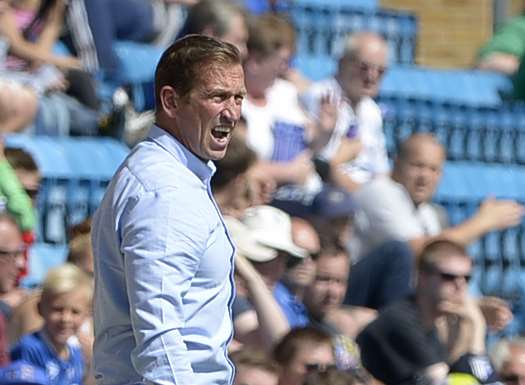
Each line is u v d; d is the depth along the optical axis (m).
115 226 13.77
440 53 45.00
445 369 23.91
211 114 13.96
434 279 23.98
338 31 40.16
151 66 33.22
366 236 27.20
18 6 31.67
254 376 20.00
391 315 24.11
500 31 41.97
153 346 13.42
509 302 32.53
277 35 28.31
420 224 27.84
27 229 24.53
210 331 13.93
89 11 32.34
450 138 36.31
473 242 30.39
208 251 13.79
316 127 29.53
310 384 20.12
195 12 27.86
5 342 20.36
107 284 13.98
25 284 25.72
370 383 22.69
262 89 28.48
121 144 29.67
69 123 30.19
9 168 24.80
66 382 20.39
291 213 25.92
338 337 22.28
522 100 39.00
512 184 35.00
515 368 23.23
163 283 13.42
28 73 30.42
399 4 44.66
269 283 23.39
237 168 23.22
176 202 13.62
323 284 24.20
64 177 28.09
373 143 31.16
